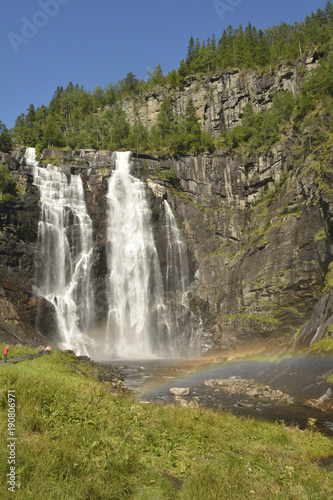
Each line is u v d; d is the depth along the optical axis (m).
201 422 12.87
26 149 79.88
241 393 25.39
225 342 59.38
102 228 67.12
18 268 54.28
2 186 57.06
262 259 59.09
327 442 12.78
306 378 25.92
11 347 25.56
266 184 69.88
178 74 117.25
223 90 101.50
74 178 71.06
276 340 50.44
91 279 62.78
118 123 108.50
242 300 60.34
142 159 80.44
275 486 7.85
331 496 7.69
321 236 47.56
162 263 70.44
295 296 52.97
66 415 9.48
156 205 74.00
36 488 5.72
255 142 74.19
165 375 35.12
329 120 56.34
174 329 64.38
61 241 61.31
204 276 70.69
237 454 10.33
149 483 7.06
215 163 78.25
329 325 30.44
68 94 157.12
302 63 89.56
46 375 15.60
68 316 57.47
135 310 65.69
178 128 96.56
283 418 17.91
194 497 6.60
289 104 76.56
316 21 133.50
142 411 12.41
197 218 75.56
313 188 50.44
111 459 7.27
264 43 121.31
